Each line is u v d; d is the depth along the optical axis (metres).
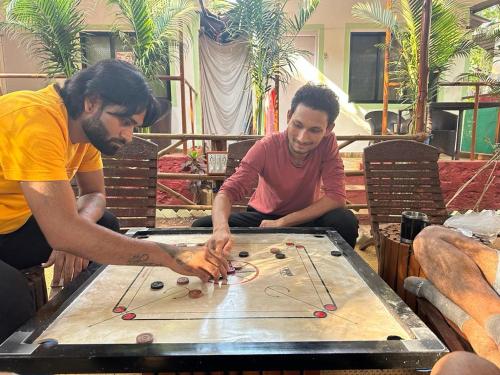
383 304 1.05
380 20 5.42
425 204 2.73
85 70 1.23
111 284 1.19
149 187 2.58
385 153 2.75
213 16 7.59
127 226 2.55
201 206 3.71
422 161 2.75
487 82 5.16
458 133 5.57
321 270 1.30
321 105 1.85
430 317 1.42
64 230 1.10
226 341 0.86
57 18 4.43
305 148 1.97
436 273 1.40
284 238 1.67
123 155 2.55
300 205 2.28
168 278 1.24
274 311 1.01
